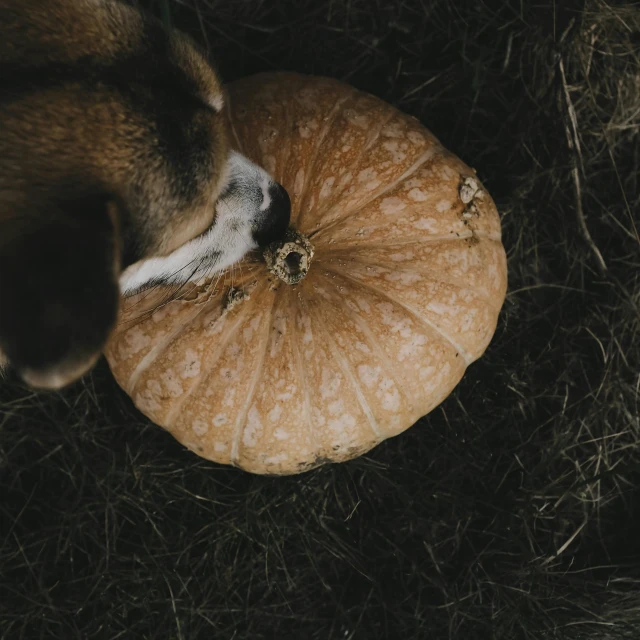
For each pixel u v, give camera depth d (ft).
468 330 3.05
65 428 3.49
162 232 2.54
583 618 3.41
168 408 3.03
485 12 3.60
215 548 3.49
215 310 2.97
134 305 2.99
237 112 3.06
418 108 3.62
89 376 3.50
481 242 3.07
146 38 2.58
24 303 2.29
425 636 3.42
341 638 3.45
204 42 3.58
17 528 3.49
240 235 2.82
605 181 3.64
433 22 3.59
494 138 3.61
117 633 3.42
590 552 3.52
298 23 3.61
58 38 2.51
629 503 3.55
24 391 3.50
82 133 2.44
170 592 3.39
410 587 3.48
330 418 2.99
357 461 3.51
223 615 3.47
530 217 3.61
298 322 2.97
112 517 3.48
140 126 2.47
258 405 2.98
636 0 3.61
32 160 2.43
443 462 3.53
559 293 3.62
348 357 2.96
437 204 3.01
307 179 3.01
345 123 3.04
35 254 2.32
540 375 3.60
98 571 3.43
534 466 3.52
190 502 3.52
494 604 3.43
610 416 3.57
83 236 2.35
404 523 3.50
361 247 3.00
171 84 2.57
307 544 3.49
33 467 3.52
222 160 2.62
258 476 3.49
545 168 3.61
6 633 3.39
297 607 3.49
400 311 2.97
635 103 3.62
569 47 3.58
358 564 3.46
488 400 3.57
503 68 3.59
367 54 3.63
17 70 2.49
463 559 3.48
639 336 3.57
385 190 3.00
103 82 2.49
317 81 3.12
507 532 3.48
